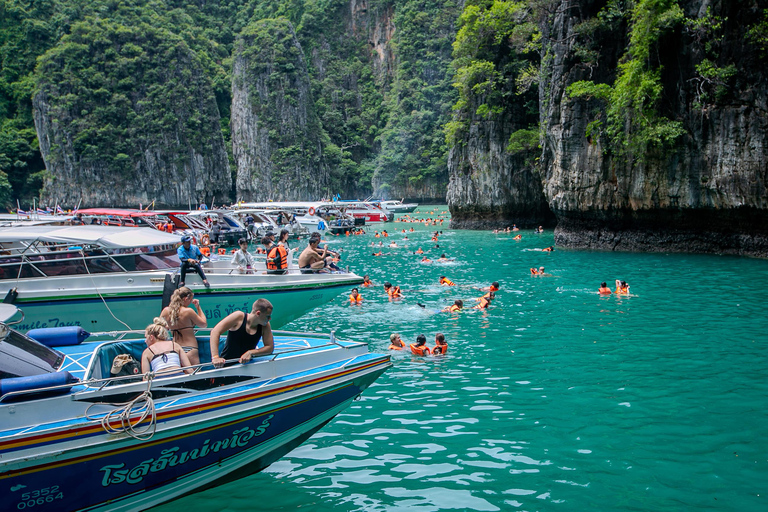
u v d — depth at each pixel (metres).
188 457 5.42
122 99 104.94
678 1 24.45
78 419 4.91
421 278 21.23
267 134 120.88
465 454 6.79
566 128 29.00
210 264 13.87
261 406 5.66
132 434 4.95
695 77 24.22
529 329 13.03
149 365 5.81
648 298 16.25
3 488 4.54
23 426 4.72
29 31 110.38
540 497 5.71
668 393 8.66
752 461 6.39
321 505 5.69
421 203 117.31
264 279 11.80
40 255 10.59
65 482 4.80
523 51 39.62
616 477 6.09
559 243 31.88
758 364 10.02
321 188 126.31
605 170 28.03
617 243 28.84
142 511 5.49
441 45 120.94
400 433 7.49
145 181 105.38
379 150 139.75
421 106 119.50
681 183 25.31
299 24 151.50
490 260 26.28
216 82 131.50
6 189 95.19
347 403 6.59
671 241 27.00
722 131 23.62
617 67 27.94
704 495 5.66
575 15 29.06
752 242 24.17
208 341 6.93
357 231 48.56
